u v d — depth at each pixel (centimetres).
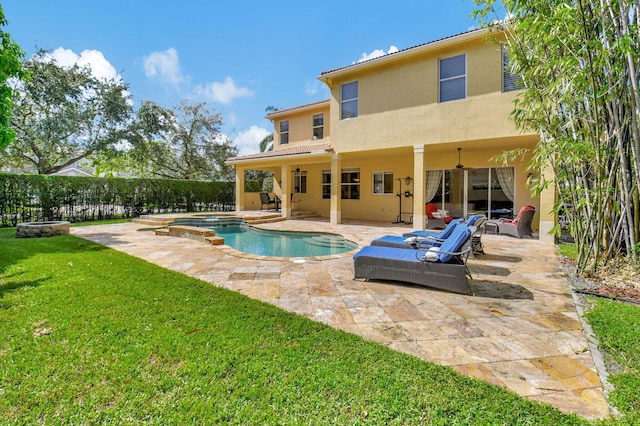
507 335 348
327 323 380
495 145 1193
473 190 1370
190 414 220
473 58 1062
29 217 1402
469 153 1362
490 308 429
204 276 582
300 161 1625
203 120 2761
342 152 1423
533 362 294
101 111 2061
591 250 562
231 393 243
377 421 215
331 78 1422
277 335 337
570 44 492
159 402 232
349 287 521
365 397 238
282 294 485
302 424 212
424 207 1193
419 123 1184
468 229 535
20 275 562
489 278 574
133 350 302
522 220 1038
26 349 302
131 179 1775
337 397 239
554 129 570
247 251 973
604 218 537
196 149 2786
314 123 1827
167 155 2631
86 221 1588
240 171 1966
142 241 985
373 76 1300
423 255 544
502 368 284
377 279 556
